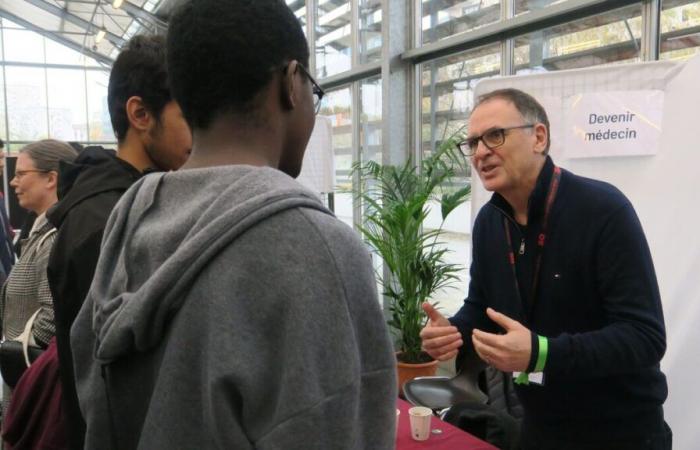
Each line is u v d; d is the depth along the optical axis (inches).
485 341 44.9
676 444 81.0
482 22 152.2
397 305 154.8
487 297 59.4
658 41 109.4
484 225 58.5
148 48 39.3
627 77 86.0
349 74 208.7
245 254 20.5
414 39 177.3
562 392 50.8
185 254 20.9
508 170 51.8
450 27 164.2
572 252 49.1
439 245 170.2
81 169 44.8
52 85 453.7
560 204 50.3
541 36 135.3
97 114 471.2
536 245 51.8
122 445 24.3
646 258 47.1
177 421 21.2
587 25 122.7
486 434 75.7
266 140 23.8
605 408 49.8
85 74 465.1
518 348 43.6
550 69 133.9
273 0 23.5
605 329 45.2
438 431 62.4
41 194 80.0
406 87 180.4
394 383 22.4
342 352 20.2
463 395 85.9
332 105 233.3
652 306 46.0
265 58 22.7
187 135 39.3
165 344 22.1
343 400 19.9
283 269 20.2
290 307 19.9
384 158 181.5
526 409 54.9
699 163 80.3
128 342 23.0
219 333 20.0
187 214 22.4
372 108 207.6
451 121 169.3
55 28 445.7
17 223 175.3
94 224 37.6
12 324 68.0
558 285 50.3
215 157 23.6
